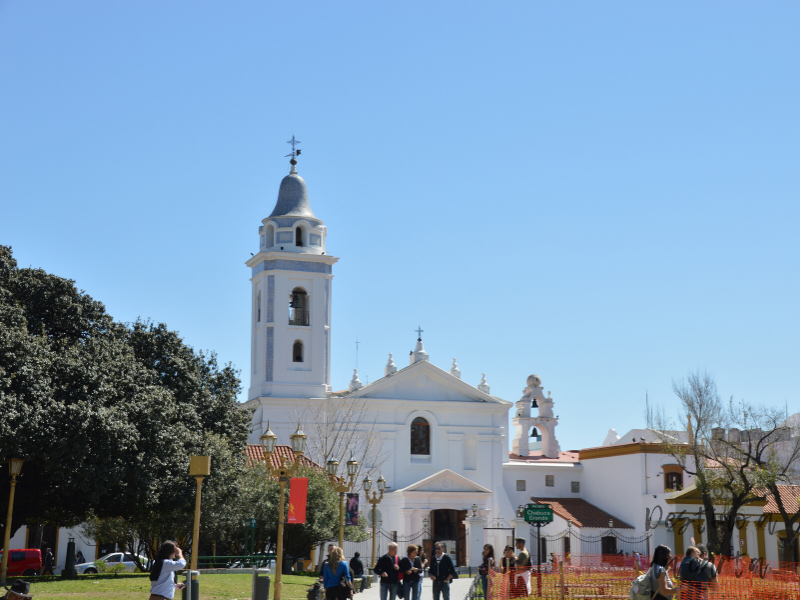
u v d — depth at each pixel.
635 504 74.00
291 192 74.94
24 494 37.97
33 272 42.22
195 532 27.00
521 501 78.69
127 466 37.97
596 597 30.66
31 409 34.03
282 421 70.38
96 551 62.34
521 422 83.50
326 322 72.88
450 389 75.44
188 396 45.97
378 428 72.44
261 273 72.81
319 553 58.69
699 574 21.17
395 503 69.12
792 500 62.53
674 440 65.69
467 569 62.75
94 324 43.62
